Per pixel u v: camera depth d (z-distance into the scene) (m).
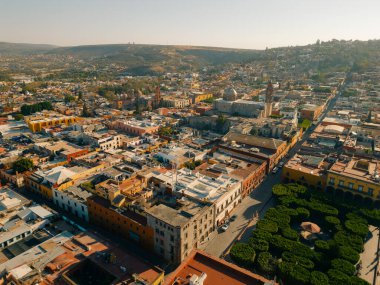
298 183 162.50
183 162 172.62
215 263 80.12
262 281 72.81
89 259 92.56
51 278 85.12
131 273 87.75
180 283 73.12
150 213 110.19
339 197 147.88
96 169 164.62
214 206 124.12
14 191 150.75
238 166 168.75
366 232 117.88
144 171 153.88
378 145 190.00
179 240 103.31
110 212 122.31
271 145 194.25
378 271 105.31
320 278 94.56
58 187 143.88
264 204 150.25
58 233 119.44
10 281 85.19
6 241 109.12
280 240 113.38
